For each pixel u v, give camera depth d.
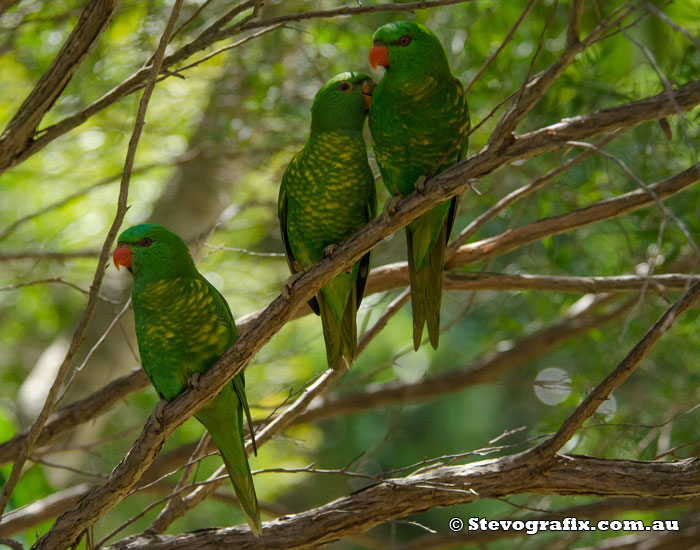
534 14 11.13
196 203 16.36
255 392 15.54
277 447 17.11
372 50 6.59
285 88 13.02
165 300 6.83
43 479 11.16
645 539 10.97
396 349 19.59
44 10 11.65
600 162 10.98
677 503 9.87
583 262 12.24
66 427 9.45
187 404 6.50
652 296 11.42
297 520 7.01
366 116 7.27
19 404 15.26
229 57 13.02
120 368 15.91
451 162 6.89
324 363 17.38
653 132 10.69
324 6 12.12
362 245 6.26
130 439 17.05
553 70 5.49
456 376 12.82
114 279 16.39
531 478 6.67
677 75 9.83
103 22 6.24
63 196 15.95
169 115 14.34
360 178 7.16
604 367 12.48
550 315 13.48
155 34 12.16
